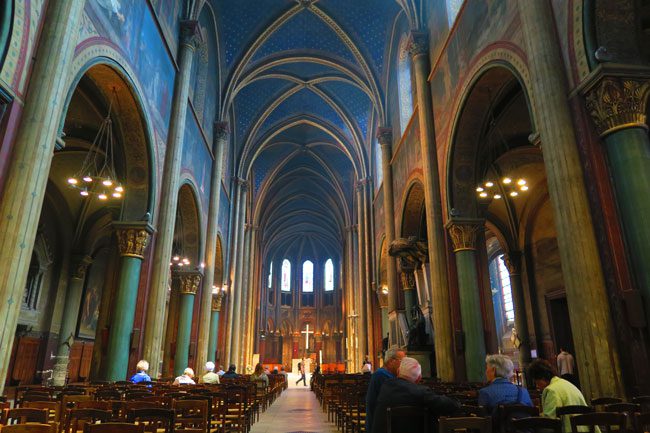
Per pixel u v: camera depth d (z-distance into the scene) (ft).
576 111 22.30
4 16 19.88
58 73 22.20
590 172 21.20
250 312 105.91
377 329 83.56
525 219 66.13
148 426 13.74
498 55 31.09
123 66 32.01
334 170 114.83
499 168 58.08
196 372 57.06
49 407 16.19
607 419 10.75
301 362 138.10
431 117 46.85
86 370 72.59
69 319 66.64
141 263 38.09
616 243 19.80
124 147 37.99
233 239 84.79
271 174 112.88
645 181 19.60
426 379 37.32
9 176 19.88
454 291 40.01
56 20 22.65
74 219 68.85
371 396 13.03
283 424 32.27
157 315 38.11
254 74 75.36
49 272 64.28
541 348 61.52
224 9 64.39
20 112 20.83
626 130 20.57
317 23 71.67
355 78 77.00
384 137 70.03
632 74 20.98
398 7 62.69
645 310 18.38
